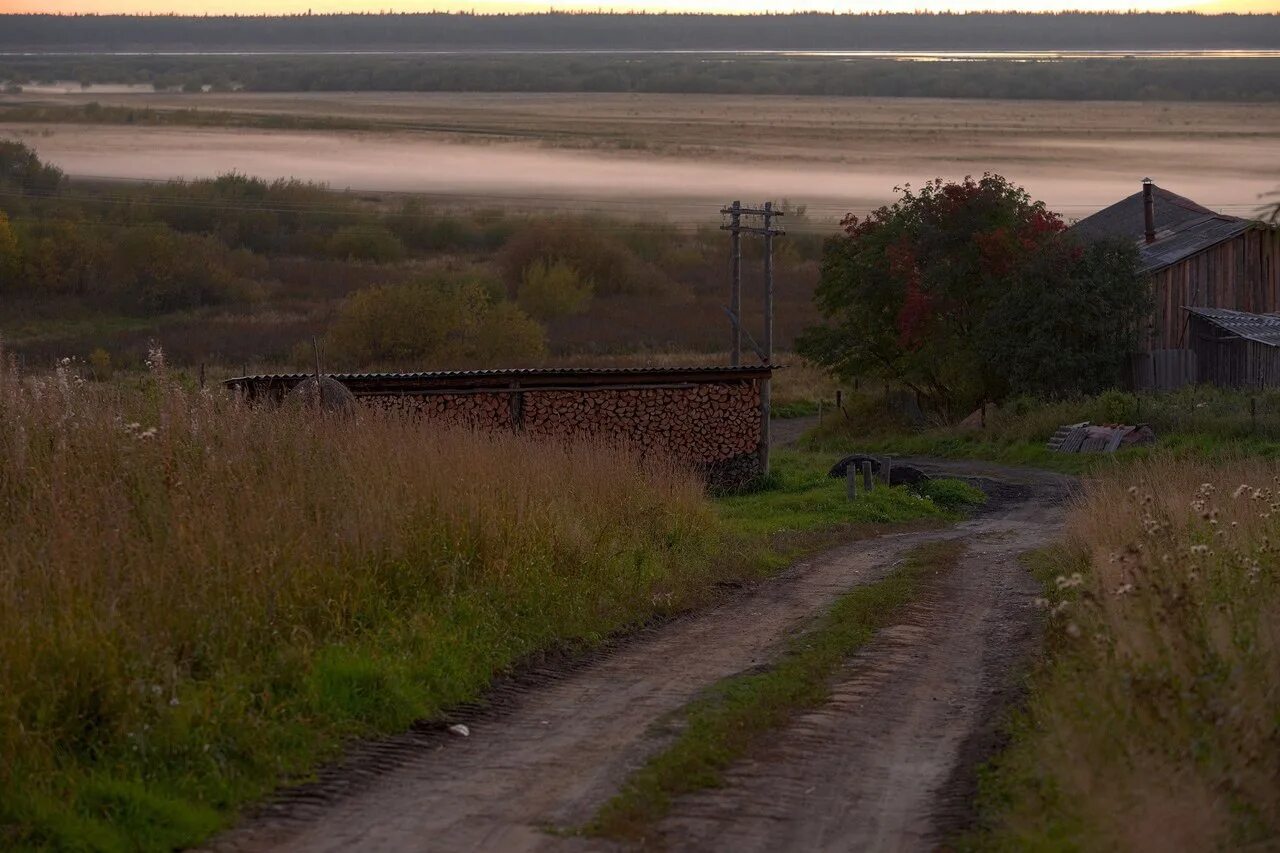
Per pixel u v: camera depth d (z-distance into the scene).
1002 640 19.20
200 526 15.47
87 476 16.62
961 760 12.88
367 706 13.60
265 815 11.00
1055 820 10.29
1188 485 30.08
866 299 77.00
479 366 95.94
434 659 15.26
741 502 44.16
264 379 38.94
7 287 132.25
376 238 179.25
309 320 118.75
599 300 146.62
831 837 10.70
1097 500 29.20
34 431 17.91
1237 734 10.43
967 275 73.81
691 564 24.64
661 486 28.64
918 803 11.58
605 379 46.38
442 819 10.94
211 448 18.66
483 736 13.52
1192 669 11.49
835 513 40.09
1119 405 61.97
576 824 10.83
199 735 11.76
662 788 11.84
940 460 63.75
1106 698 11.52
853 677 16.66
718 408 47.97
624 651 18.03
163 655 12.70
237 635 13.88
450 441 23.20
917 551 30.83
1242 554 16.91
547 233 155.12
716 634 19.39
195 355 95.19
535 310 131.12
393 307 98.69
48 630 12.20
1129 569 14.77
